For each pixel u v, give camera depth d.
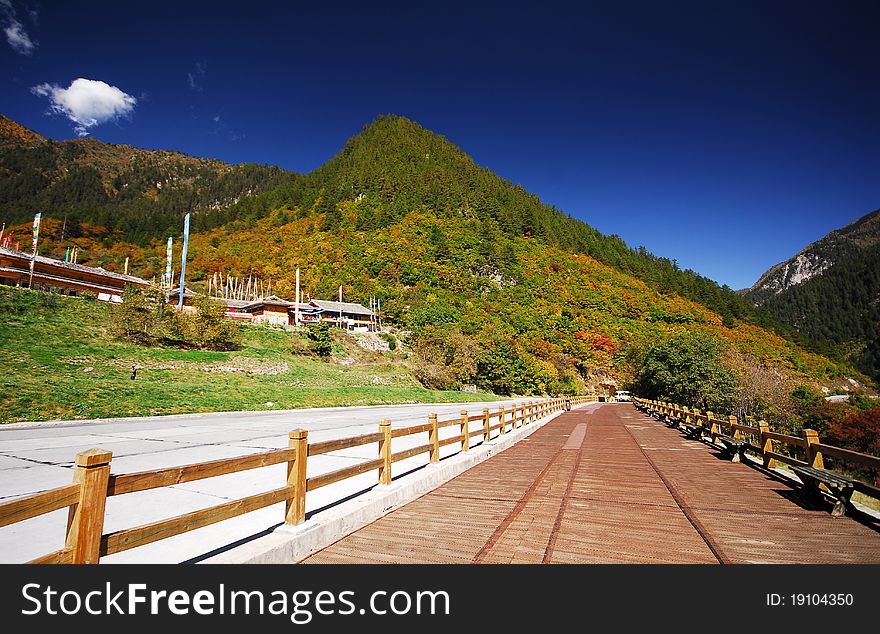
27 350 23.66
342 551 4.05
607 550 4.14
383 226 121.62
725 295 134.62
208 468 3.05
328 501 5.27
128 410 16.89
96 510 2.34
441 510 5.40
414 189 146.75
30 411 14.85
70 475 6.93
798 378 59.81
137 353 28.34
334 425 16.06
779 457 7.41
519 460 9.46
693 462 9.27
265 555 3.50
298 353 41.09
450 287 96.06
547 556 4.00
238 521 4.55
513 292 102.88
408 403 32.84
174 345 33.09
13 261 39.22
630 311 105.06
